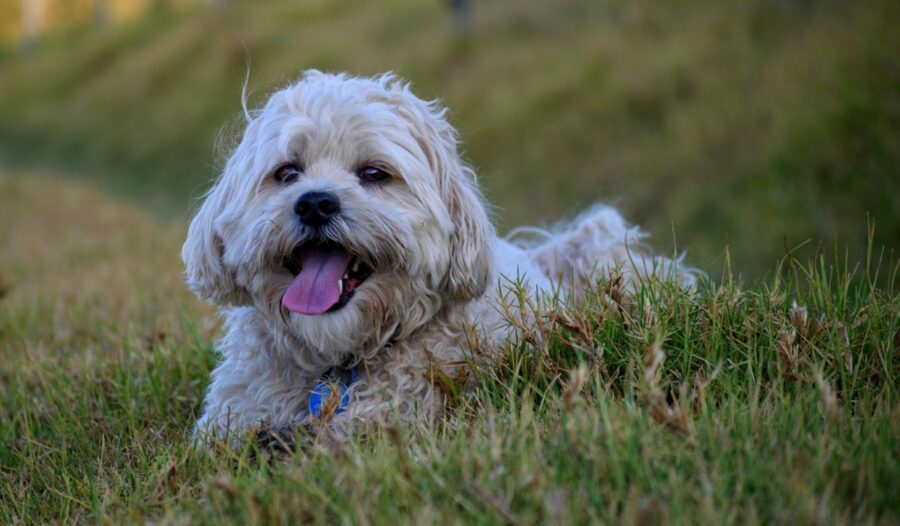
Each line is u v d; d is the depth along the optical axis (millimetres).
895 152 9781
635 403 3207
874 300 3721
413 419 3566
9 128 28656
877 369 3496
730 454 2818
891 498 2578
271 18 27766
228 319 4445
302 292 3775
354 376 3984
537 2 21438
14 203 16141
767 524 2521
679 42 15594
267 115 4047
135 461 3852
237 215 3947
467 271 4020
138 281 7766
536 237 6848
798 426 2932
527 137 15367
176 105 23922
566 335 3756
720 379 3379
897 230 8852
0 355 5734
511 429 3021
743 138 12047
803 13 14406
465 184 4145
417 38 21938
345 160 3895
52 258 10914
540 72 17359
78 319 6480
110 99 26734
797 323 3623
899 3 12117
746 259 9492
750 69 13648
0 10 58094
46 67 33375
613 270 4320
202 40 27312
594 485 2643
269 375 4051
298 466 3082
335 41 23625
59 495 3645
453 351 3955
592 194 13055
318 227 3703
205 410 4328
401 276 3861
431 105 4426
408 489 2711
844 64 11633
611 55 16500
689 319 3787
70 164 23984
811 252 9109
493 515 2537
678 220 11211
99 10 43719
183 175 20516
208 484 2955
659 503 2514
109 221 13820
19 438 4445
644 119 14328
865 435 2900
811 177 10266
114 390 4660
